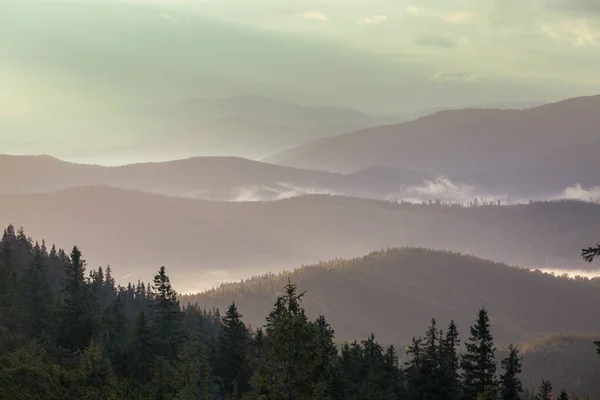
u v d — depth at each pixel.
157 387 68.75
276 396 37.03
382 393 75.81
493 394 64.38
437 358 71.56
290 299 38.75
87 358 65.19
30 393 54.47
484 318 68.00
